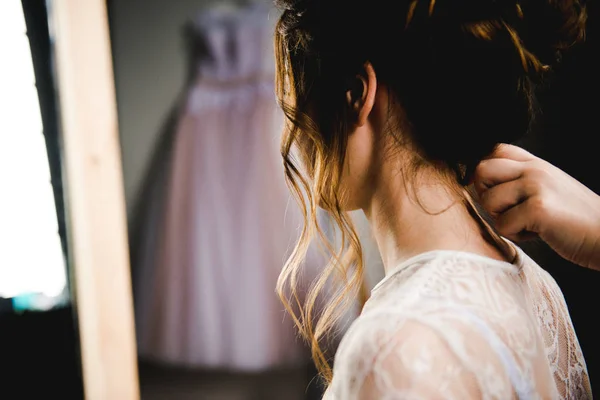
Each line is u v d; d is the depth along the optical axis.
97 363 1.71
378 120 0.52
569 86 1.48
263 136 1.93
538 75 0.52
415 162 0.50
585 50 1.43
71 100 1.59
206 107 1.93
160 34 1.89
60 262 1.74
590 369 1.48
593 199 0.53
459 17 0.46
